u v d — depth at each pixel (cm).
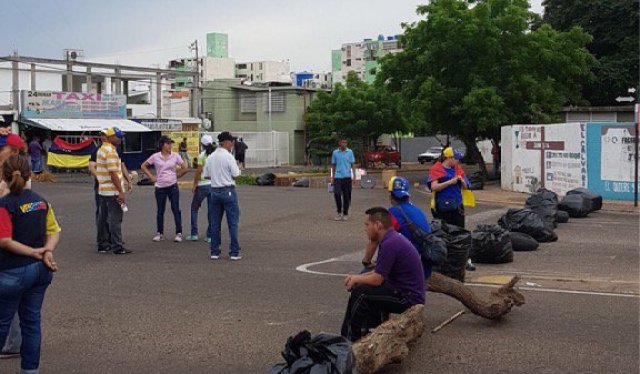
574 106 4319
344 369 487
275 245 1341
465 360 648
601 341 705
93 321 791
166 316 809
